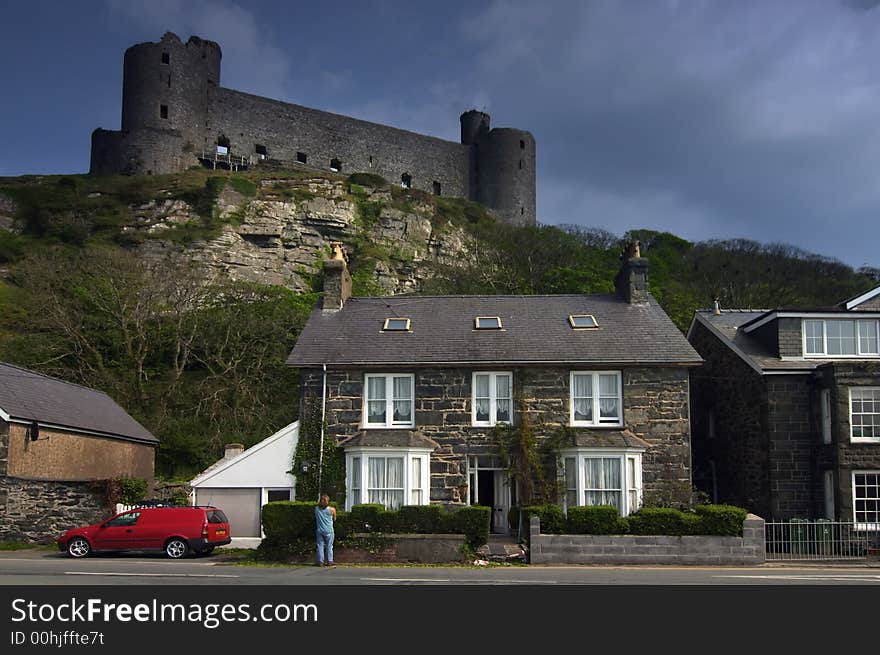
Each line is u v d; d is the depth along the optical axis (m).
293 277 60.34
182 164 66.19
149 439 33.34
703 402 30.53
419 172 80.25
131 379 40.41
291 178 65.31
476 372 23.59
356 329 25.19
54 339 41.50
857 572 17.89
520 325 25.22
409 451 22.42
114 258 46.62
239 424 39.53
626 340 24.11
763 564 19.19
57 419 26.11
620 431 23.05
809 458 25.00
